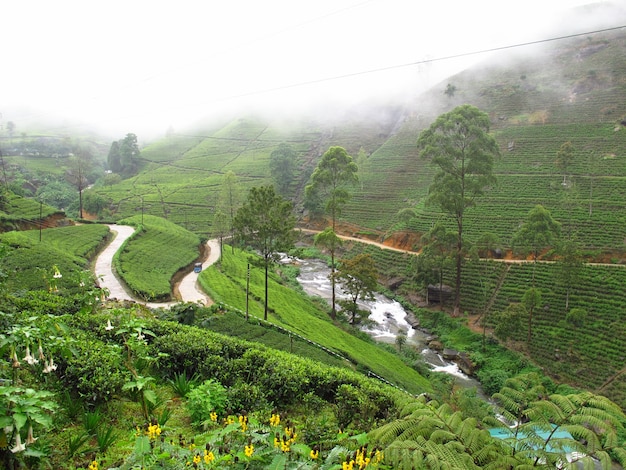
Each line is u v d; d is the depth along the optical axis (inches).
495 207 2637.8
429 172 3545.8
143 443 325.7
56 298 881.5
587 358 1562.5
